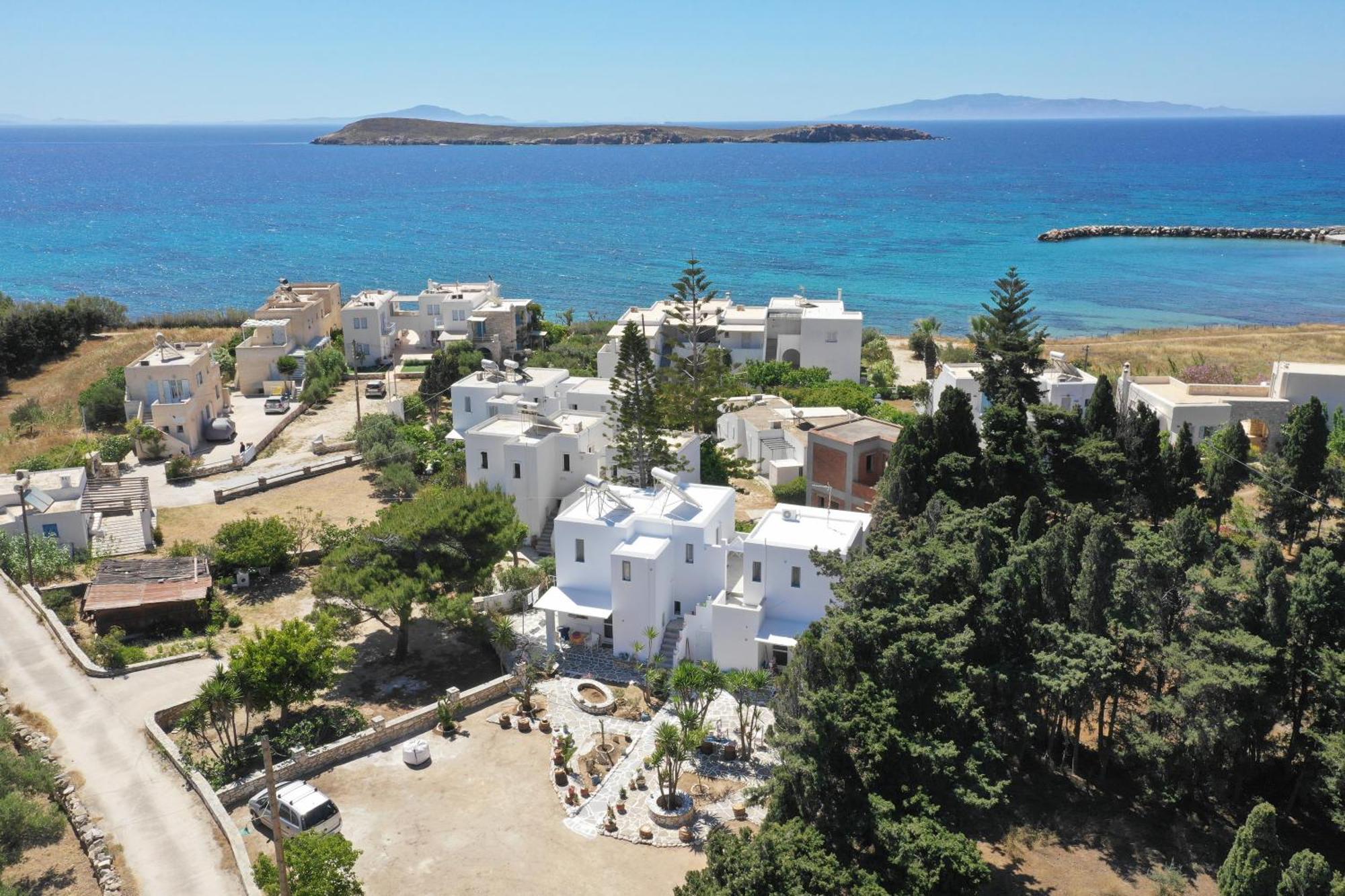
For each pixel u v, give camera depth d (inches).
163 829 1283.2
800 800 1183.6
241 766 1424.7
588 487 1857.8
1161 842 1333.7
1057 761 1505.9
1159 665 1429.6
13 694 1598.2
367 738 1497.3
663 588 1753.2
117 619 1868.8
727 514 1936.5
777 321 3774.6
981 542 1530.5
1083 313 5575.8
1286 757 1453.0
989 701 1422.2
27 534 1898.4
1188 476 2132.1
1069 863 1295.5
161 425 2935.5
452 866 1252.5
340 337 4333.2
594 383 2851.9
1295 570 1985.7
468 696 1605.6
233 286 6899.6
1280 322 5260.8
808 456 2396.7
